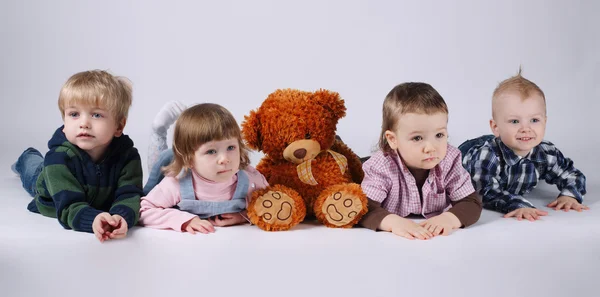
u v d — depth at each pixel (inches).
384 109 94.9
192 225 89.7
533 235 89.4
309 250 84.0
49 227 90.8
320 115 94.7
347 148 102.3
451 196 97.5
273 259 83.4
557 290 88.5
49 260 83.4
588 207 103.9
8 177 122.5
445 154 93.9
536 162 110.0
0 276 82.8
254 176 95.0
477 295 85.4
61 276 83.4
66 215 89.0
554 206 104.8
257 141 96.3
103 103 91.0
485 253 85.3
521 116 105.3
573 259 88.7
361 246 84.7
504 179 110.0
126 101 96.6
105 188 95.3
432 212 99.1
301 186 96.0
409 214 100.0
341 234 89.7
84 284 83.7
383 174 95.3
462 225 92.0
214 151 88.1
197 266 83.4
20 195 110.0
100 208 96.7
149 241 86.0
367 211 92.6
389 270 83.4
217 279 83.5
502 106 107.1
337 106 97.0
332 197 90.9
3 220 94.1
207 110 88.6
